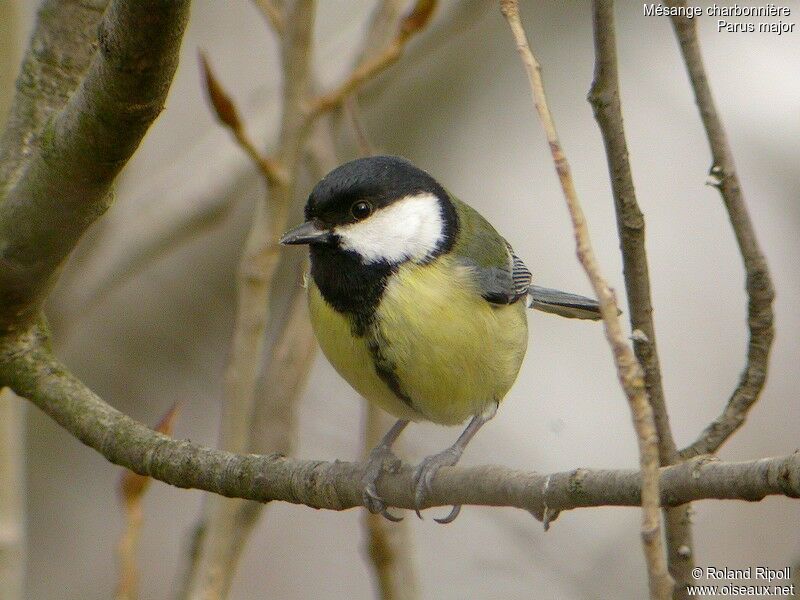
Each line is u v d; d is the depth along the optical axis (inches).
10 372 256.2
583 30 565.3
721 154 243.1
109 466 534.9
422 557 473.4
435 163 563.8
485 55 566.6
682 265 539.5
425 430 464.1
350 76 293.6
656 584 154.6
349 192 296.5
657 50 514.3
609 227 560.1
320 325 299.0
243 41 586.2
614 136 225.6
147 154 558.3
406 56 415.8
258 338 290.8
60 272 254.4
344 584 530.9
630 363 161.3
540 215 565.6
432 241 301.0
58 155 221.9
